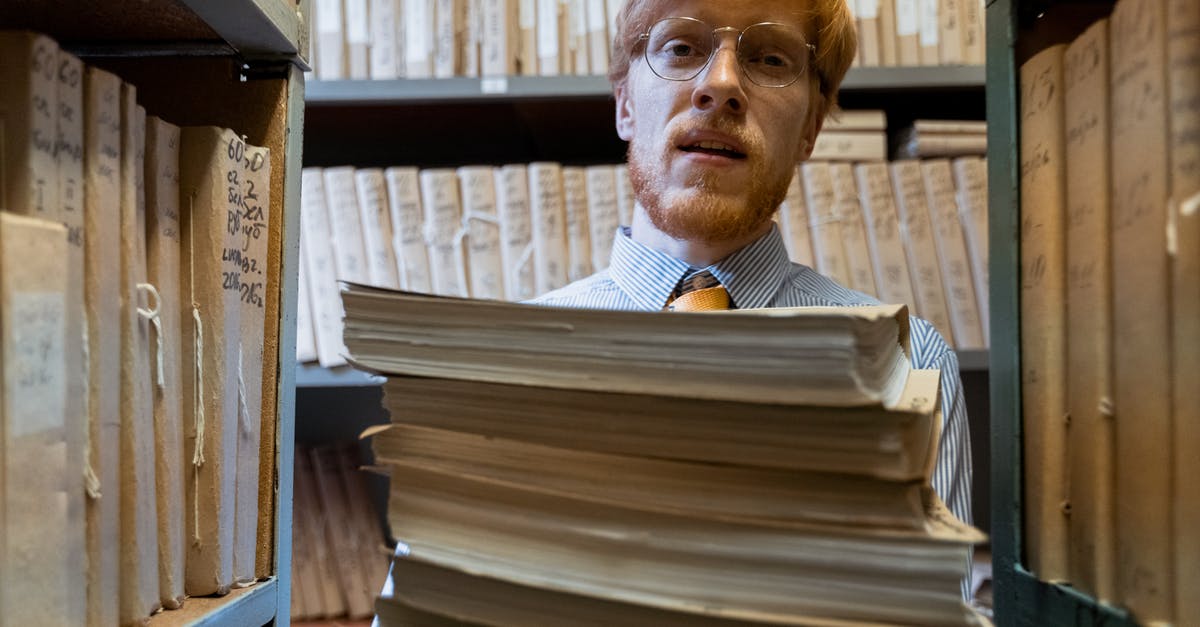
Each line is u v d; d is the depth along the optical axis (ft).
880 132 4.33
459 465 1.09
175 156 1.50
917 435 0.96
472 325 1.06
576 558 1.02
